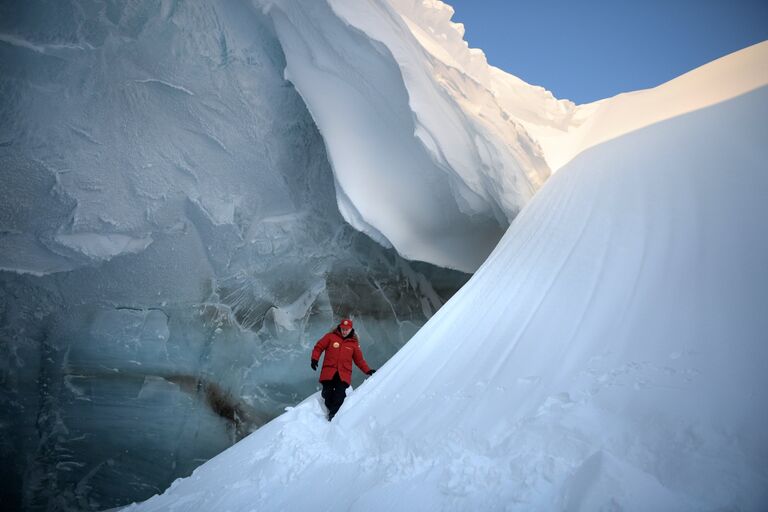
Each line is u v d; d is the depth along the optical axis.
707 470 1.78
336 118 8.63
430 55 7.99
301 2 7.39
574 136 9.99
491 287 4.95
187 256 9.27
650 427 2.07
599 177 5.65
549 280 4.16
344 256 10.80
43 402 8.01
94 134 7.86
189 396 8.77
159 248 9.02
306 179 9.94
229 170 9.16
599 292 3.54
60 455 7.80
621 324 3.03
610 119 8.98
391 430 3.30
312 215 10.31
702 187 4.00
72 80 7.39
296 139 9.50
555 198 6.16
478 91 8.80
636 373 2.48
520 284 4.48
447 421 2.99
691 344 2.51
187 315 9.32
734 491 1.68
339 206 9.16
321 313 10.38
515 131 8.79
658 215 4.05
